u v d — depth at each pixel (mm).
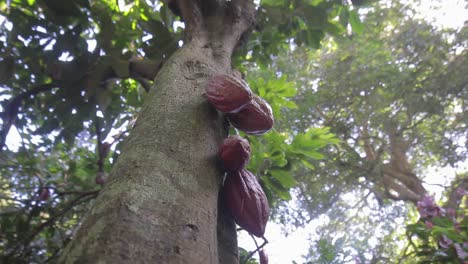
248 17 2857
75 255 1062
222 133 1751
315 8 3785
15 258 3070
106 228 1115
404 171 11945
